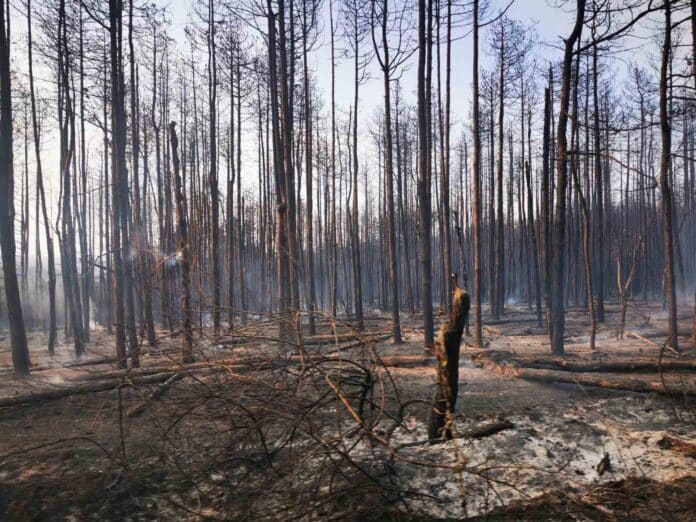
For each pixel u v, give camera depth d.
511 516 4.46
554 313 11.76
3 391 9.20
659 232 31.36
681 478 5.00
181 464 5.47
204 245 18.39
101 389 7.89
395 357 11.14
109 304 21.70
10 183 11.14
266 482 4.90
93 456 5.80
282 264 13.39
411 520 4.43
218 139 24.55
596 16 11.66
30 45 15.69
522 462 5.41
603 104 22.62
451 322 5.63
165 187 22.88
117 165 11.60
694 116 14.89
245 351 6.27
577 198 26.78
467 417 7.02
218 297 9.34
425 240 12.50
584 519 4.40
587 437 6.23
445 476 5.07
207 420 5.77
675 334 11.68
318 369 5.22
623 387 8.42
